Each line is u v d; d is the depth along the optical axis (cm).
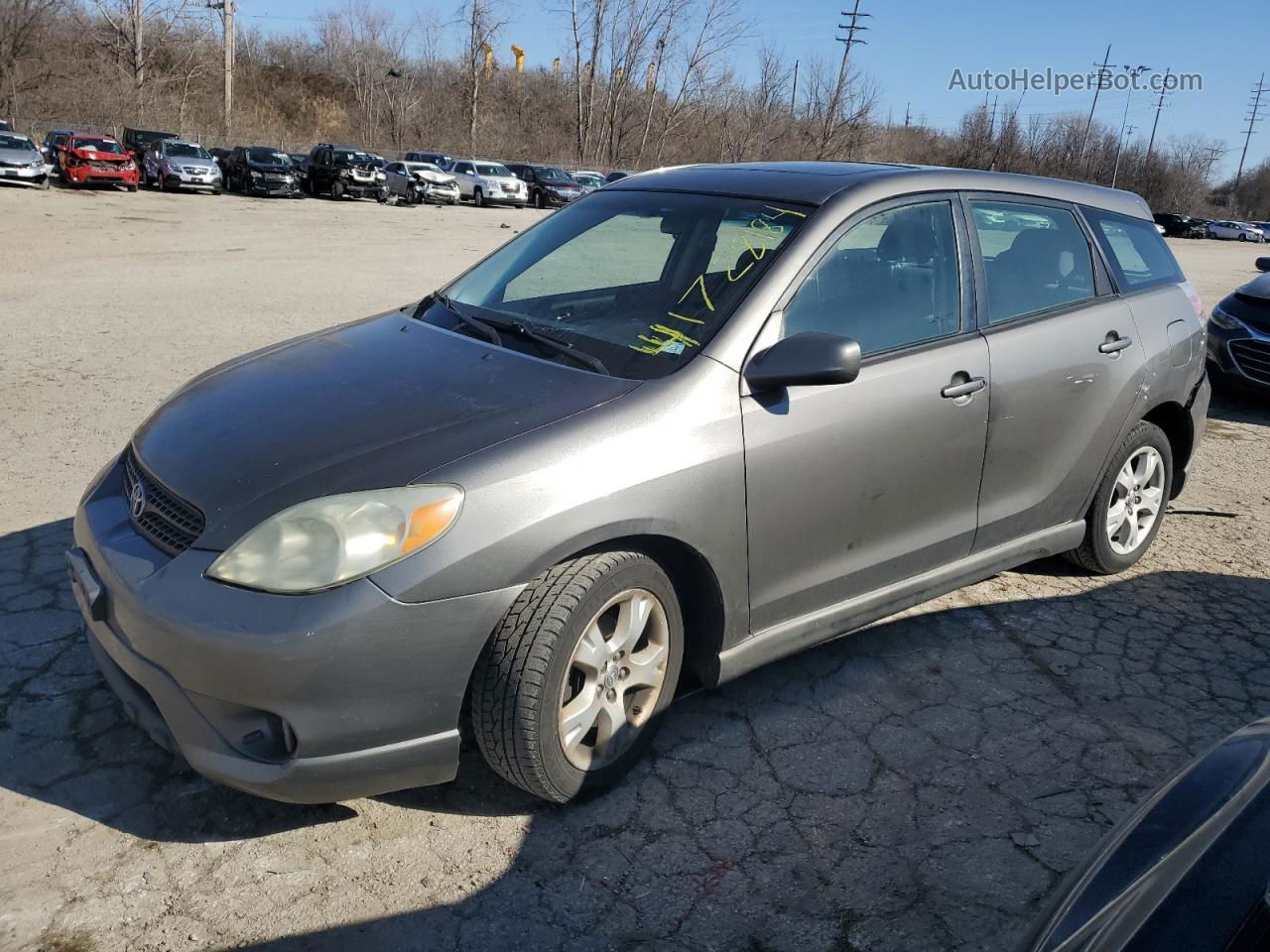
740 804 285
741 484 286
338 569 234
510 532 246
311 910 239
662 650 288
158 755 292
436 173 3472
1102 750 319
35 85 4516
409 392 286
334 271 1420
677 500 272
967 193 369
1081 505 413
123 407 632
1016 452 369
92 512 283
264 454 262
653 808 282
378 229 2280
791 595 312
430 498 242
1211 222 5566
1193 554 486
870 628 392
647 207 367
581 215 388
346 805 277
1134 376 408
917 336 338
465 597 242
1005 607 417
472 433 260
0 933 228
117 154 2959
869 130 6206
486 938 234
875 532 330
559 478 253
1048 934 157
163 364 755
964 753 315
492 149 5953
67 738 297
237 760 240
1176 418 460
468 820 274
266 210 2695
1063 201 409
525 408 272
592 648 266
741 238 327
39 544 421
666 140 6288
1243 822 162
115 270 1304
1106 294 414
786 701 338
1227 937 140
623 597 271
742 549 292
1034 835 278
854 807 287
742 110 6225
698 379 285
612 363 297
